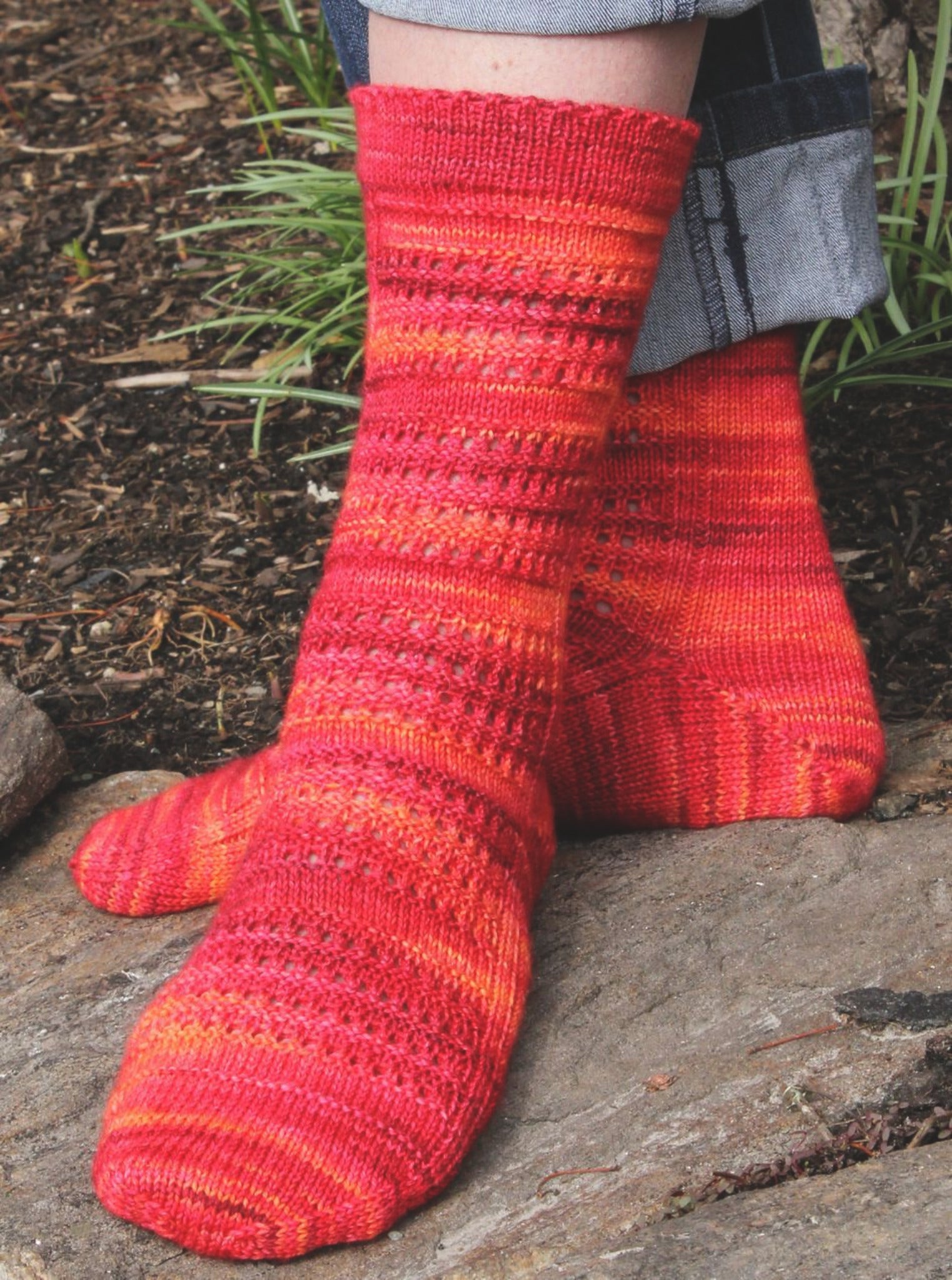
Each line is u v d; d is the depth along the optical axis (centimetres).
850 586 175
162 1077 99
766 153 127
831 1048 107
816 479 194
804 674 132
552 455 110
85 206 273
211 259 255
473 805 109
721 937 119
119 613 185
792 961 116
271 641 178
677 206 111
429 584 111
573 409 109
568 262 106
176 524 200
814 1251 88
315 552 193
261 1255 94
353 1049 99
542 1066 108
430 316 109
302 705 114
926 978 113
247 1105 97
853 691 134
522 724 113
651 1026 111
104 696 172
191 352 235
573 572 119
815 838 130
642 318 113
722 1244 90
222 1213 94
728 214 127
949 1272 85
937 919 119
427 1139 97
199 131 291
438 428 110
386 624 111
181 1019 102
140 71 314
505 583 111
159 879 132
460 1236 96
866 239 132
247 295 232
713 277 127
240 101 299
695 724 132
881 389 209
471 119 103
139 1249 97
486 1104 101
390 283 111
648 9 100
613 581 132
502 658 111
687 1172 98
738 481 133
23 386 231
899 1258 86
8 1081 113
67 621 185
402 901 105
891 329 217
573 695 132
